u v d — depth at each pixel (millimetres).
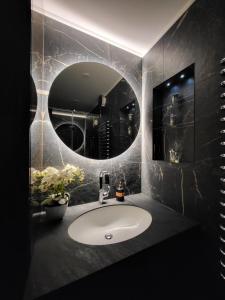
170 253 750
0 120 404
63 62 1097
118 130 1354
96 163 1244
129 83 1396
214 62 810
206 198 855
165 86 1251
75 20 1085
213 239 817
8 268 424
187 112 1048
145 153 1419
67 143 1125
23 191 462
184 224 883
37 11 911
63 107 1106
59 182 925
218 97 793
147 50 1378
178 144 1117
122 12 1011
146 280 660
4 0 413
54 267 559
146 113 1401
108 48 1278
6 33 417
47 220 912
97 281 543
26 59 494
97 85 1238
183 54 996
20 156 455
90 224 1046
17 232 442
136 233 947
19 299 443
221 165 778
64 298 487
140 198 1336
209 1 828
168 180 1142
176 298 769
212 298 832
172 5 959
